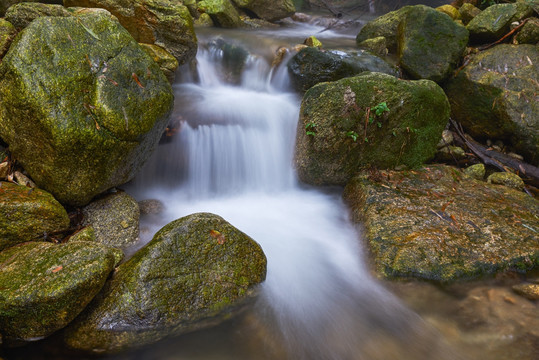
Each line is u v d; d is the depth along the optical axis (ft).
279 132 20.20
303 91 23.02
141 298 9.67
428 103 17.52
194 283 10.35
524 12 23.26
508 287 12.03
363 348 10.44
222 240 11.28
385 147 17.65
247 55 25.31
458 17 29.27
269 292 11.82
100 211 13.41
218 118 19.38
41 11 14.57
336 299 12.16
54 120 11.14
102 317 9.53
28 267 9.68
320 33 37.04
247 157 19.08
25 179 12.86
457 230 13.70
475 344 10.30
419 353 10.27
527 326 10.64
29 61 11.25
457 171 18.37
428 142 18.34
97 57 12.29
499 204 15.46
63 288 8.89
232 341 10.31
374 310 11.72
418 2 54.90
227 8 32.60
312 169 17.97
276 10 39.22
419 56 23.24
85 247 10.19
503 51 22.34
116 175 13.42
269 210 17.46
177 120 18.16
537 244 13.14
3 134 12.28
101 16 13.16
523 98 20.26
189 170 18.04
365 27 28.71
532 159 20.07
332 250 14.55
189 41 20.47
